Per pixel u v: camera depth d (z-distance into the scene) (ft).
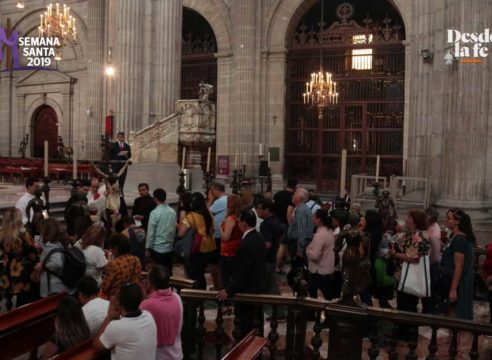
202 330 16.83
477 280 27.09
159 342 13.62
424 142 47.62
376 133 74.18
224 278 22.07
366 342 20.02
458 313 19.01
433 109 44.21
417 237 19.19
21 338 14.74
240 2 74.43
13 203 35.45
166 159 49.11
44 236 17.30
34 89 95.35
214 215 26.53
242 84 74.59
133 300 12.23
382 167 73.67
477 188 38.73
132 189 48.21
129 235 22.85
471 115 38.50
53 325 15.90
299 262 23.86
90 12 83.10
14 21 96.73
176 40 53.26
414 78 48.78
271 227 22.30
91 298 14.33
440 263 21.68
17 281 17.51
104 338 12.02
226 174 73.05
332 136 76.23
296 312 15.97
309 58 76.74
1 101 98.84
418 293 19.15
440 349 19.49
